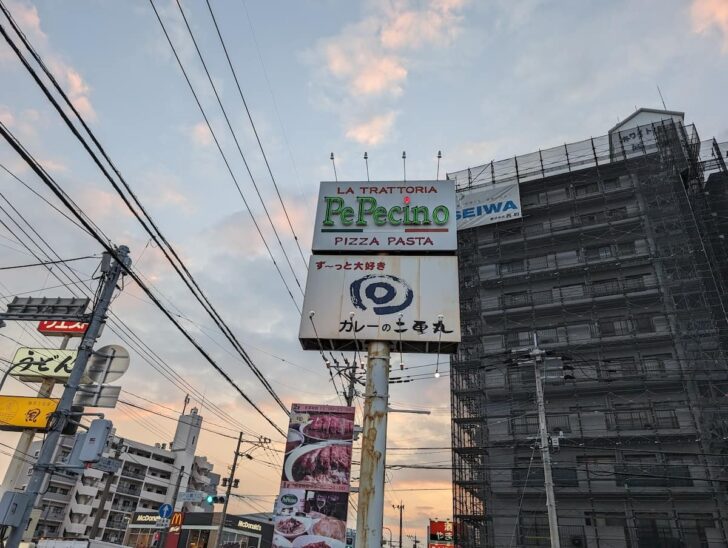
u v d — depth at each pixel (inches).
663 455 1389.0
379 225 747.4
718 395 1412.4
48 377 992.9
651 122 1995.6
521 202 2044.8
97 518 1412.4
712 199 1834.4
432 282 690.8
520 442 1496.1
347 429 764.6
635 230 1766.7
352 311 674.8
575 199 1891.0
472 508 1528.1
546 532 1385.3
